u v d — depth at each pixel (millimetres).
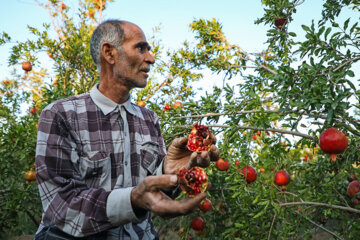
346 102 2088
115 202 945
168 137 3582
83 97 1276
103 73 1293
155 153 1376
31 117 4332
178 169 1135
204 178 922
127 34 1241
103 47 1246
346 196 3195
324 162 3018
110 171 1198
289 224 3105
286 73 2396
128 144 1273
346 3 3105
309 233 3053
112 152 1218
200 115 3242
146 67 1267
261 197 3027
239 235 3521
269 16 3582
